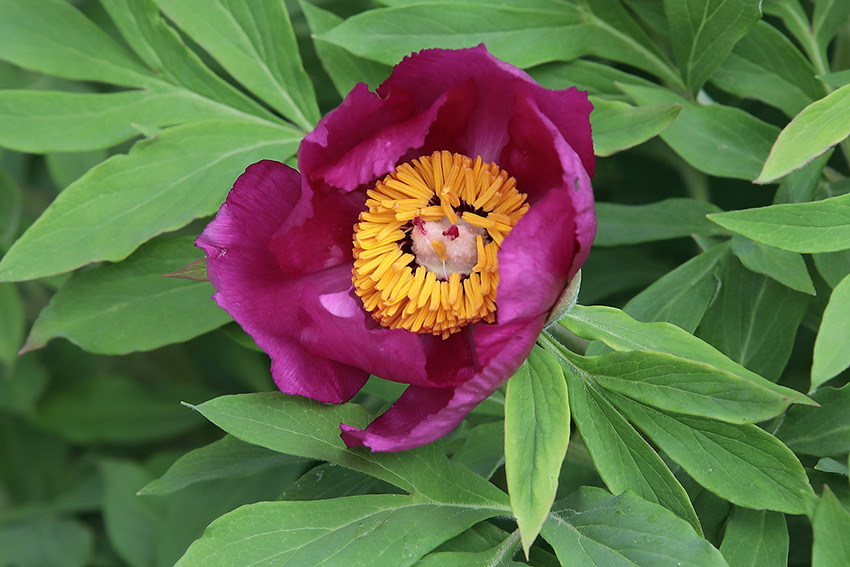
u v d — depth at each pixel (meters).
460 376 0.58
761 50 0.64
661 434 0.57
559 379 0.57
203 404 0.58
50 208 0.63
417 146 0.58
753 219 0.58
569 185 0.56
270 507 0.57
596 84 0.65
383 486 0.62
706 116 0.64
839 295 0.56
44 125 0.65
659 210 0.65
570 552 0.57
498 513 0.58
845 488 0.58
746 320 0.62
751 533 0.58
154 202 0.64
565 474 0.64
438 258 0.60
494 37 0.64
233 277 0.60
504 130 0.60
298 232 0.60
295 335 0.60
